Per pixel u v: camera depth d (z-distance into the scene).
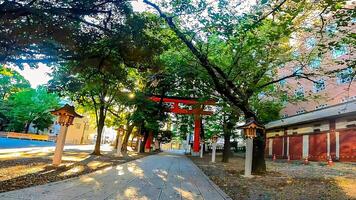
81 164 14.42
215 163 23.72
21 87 50.28
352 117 24.05
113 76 10.66
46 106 52.41
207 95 16.48
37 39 7.60
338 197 8.98
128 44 8.64
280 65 16.80
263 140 15.45
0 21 6.88
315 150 28.70
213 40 13.92
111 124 33.72
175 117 46.81
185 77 15.35
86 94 22.91
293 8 7.54
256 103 18.66
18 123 53.00
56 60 8.76
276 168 19.30
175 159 27.36
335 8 6.59
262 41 10.52
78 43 8.38
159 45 9.21
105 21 8.28
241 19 9.85
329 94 32.03
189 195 8.30
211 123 36.44
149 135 47.78
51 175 9.94
